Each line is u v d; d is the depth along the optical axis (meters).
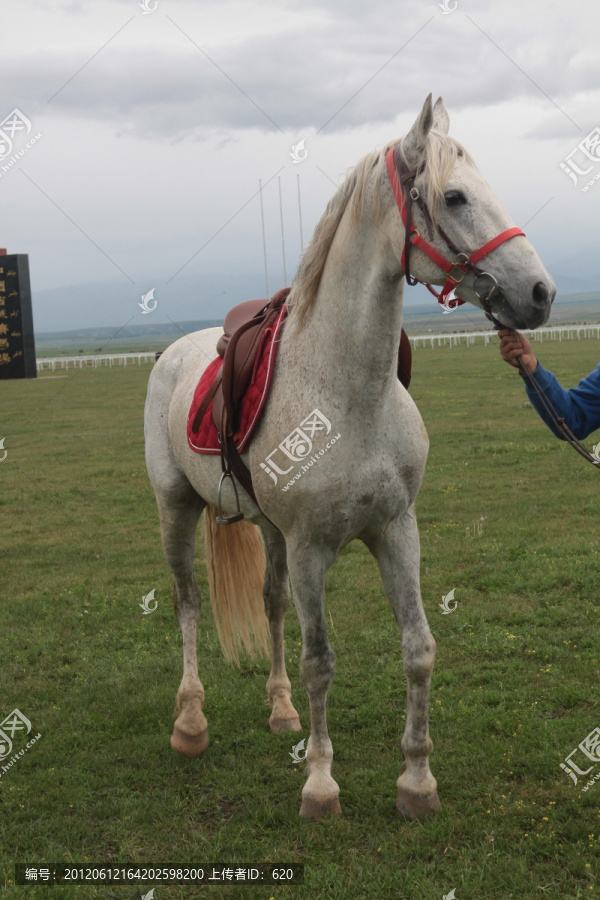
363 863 2.84
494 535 7.02
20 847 3.12
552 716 3.82
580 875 2.71
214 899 2.72
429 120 2.66
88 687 4.54
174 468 4.17
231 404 3.30
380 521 3.06
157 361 4.61
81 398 22.70
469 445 11.66
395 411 3.01
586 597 5.31
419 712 3.09
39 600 6.12
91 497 10.14
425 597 5.57
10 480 11.48
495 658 4.55
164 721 4.14
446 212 2.57
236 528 4.05
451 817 3.06
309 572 3.08
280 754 3.71
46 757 3.76
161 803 3.35
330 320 2.96
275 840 3.03
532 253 2.49
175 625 5.51
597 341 30.03
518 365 2.88
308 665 3.12
